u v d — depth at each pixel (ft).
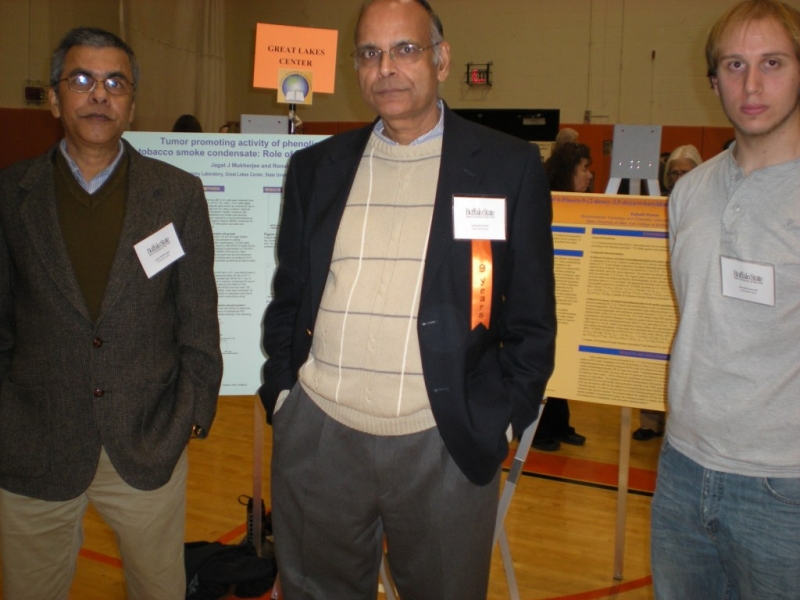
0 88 19.67
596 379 6.88
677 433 4.71
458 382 4.50
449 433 4.53
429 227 4.66
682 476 4.71
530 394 4.72
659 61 25.02
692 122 24.90
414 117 4.74
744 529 4.33
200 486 10.98
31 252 4.95
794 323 4.07
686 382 4.58
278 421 5.21
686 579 4.80
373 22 4.63
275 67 7.43
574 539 9.57
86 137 4.99
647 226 6.63
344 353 4.75
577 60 25.94
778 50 4.03
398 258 4.67
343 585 5.18
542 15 26.14
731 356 4.28
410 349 4.58
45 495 5.04
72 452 5.05
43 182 5.03
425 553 4.80
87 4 21.66
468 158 4.74
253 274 7.25
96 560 8.65
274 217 7.21
